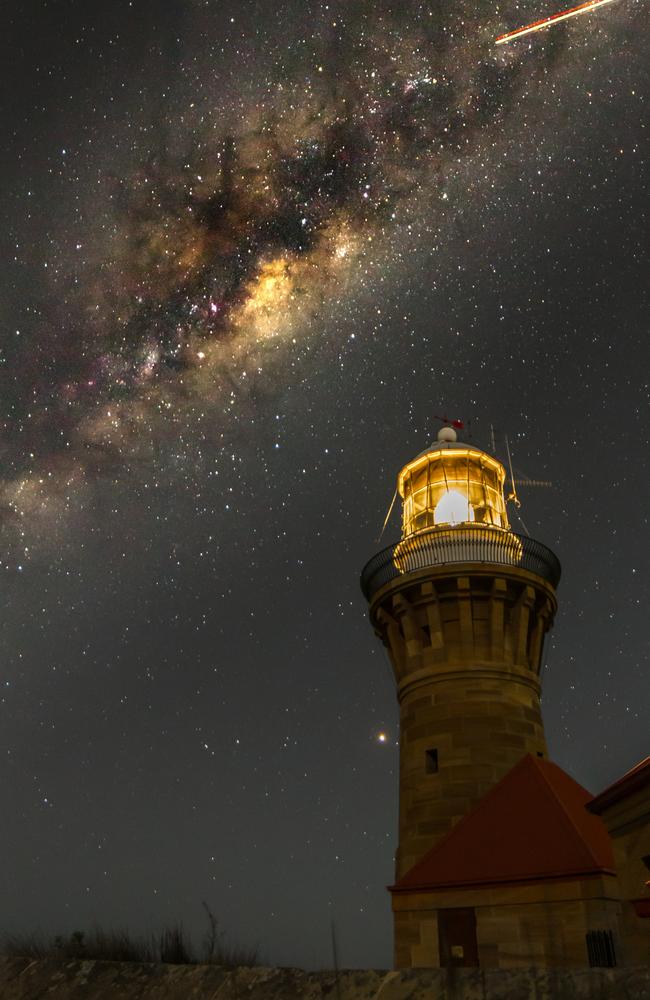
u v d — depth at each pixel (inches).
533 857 935.7
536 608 1332.4
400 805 1213.1
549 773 1096.2
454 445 1462.8
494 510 1428.4
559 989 203.3
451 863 990.4
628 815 651.5
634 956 629.0
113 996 241.9
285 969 235.8
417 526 1429.6
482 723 1200.8
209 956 289.0
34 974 257.9
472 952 981.2
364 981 223.1
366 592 1418.6
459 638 1272.1
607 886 869.8
